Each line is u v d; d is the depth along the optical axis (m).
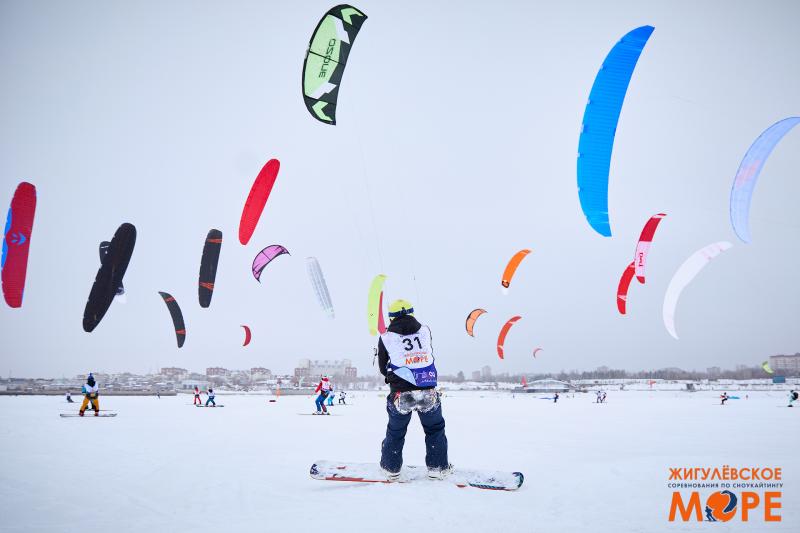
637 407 29.22
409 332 4.73
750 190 8.79
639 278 12.55
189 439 8.98
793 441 8.59
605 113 7.44
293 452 7.05
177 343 21.88
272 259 17.61
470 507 3.57
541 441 8.58
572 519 3.24
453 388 131.62
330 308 17.27
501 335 29.00
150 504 3.80
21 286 8.84
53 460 6.14
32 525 3.21
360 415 18.88
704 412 21.78
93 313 9.52
